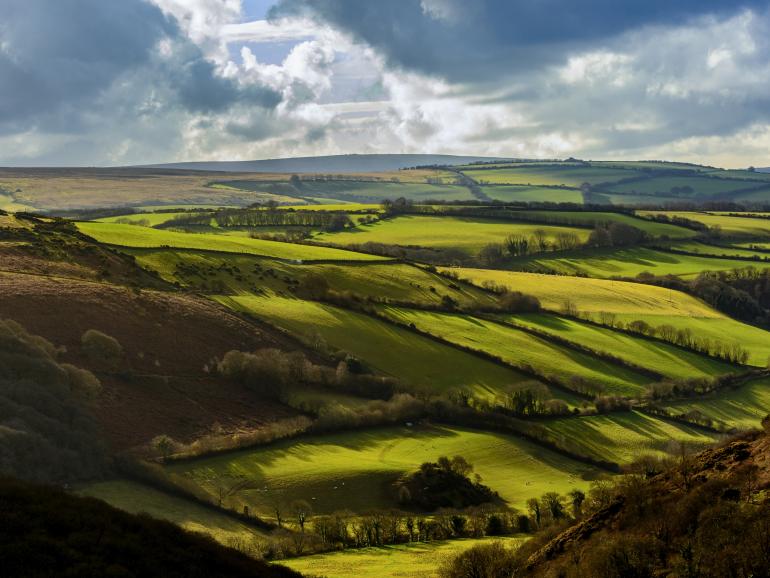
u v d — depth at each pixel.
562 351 173.00
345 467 112.94
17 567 43.94
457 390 147.75
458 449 125.88
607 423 143.00
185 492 99.94
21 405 104.00
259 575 52.66
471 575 63.72
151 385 128.75
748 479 51.97
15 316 132.25
